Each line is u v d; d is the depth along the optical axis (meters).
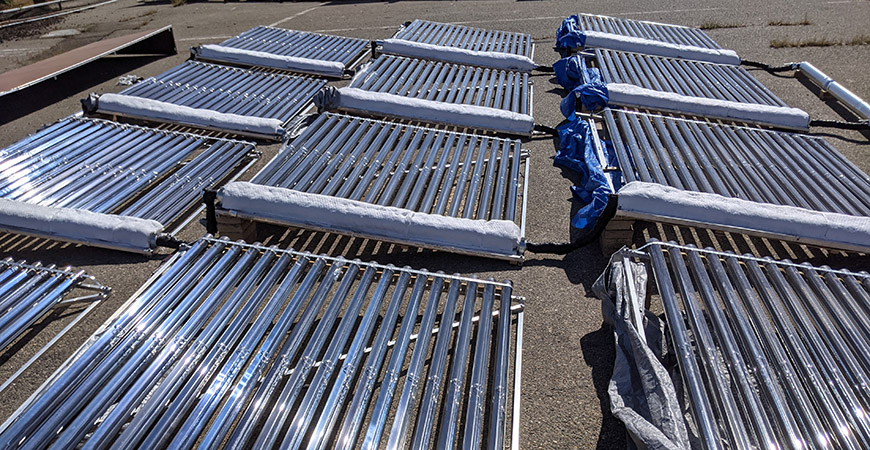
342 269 4.33
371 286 4.50
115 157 6.11
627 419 3.09
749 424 3.05
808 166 6.05
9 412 3.45
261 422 3.39
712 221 4.84
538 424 3.52
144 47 11.34
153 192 5.48
